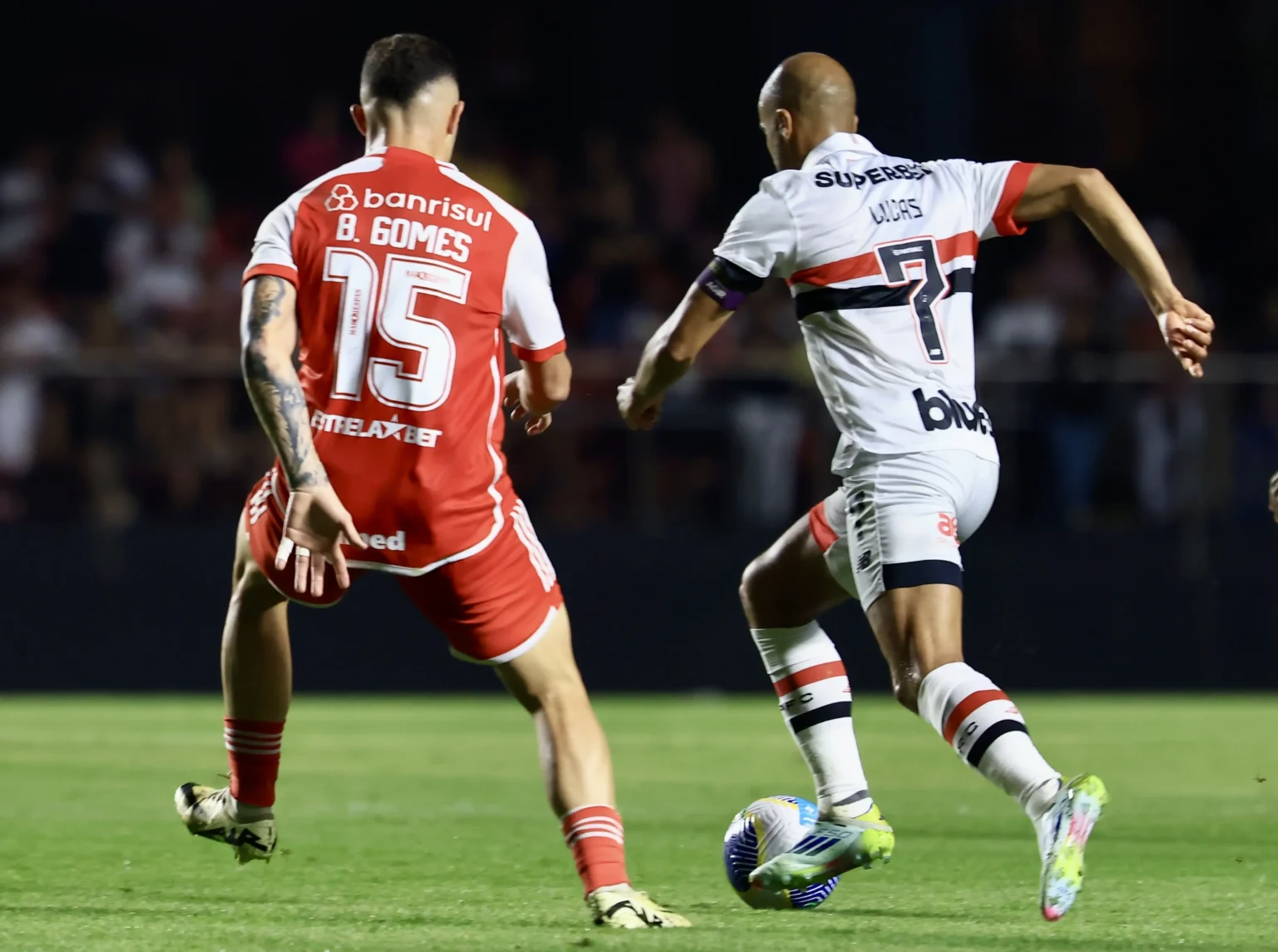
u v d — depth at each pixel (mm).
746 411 46688
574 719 13852
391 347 13703
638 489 46469
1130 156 65000
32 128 65125
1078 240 57031
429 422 13719
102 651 45250
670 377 15328
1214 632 45500
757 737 32844
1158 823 21047
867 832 14500
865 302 14742
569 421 46500
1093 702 42188
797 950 11828
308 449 13344
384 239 13828
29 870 16625
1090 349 52875
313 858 17641
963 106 64562
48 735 32688
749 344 52375
